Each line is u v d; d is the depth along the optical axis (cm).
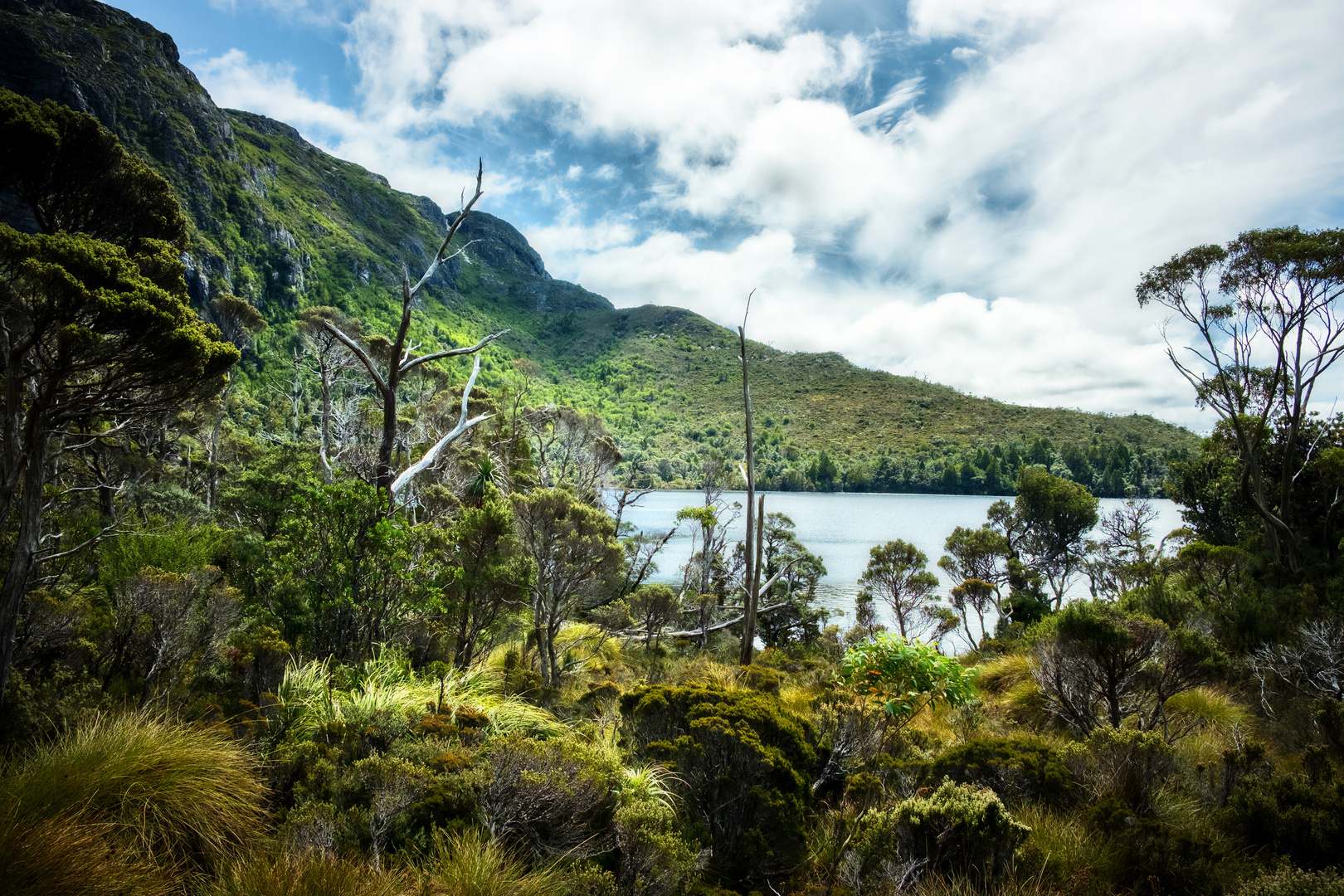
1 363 456
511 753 337
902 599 1409
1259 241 1224
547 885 278
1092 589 1817
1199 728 570
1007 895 295
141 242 612
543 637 1010
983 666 966
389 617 683
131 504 1038
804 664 1081
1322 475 1285
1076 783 407
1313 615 745
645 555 2158
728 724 404
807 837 368
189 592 541
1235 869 320
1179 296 1359
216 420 1836
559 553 935
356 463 1545
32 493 442
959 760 438
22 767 305
